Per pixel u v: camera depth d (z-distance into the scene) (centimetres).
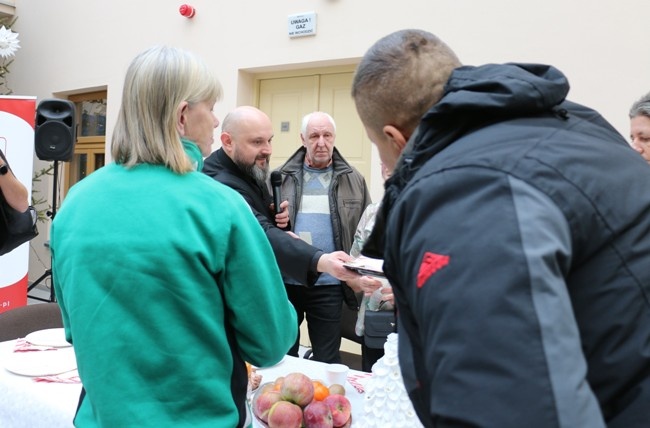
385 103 77
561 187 60
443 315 57
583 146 66
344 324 270
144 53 100
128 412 88
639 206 65
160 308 90
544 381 51
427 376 65
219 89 108
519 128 67
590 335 62
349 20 362
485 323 54
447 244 59
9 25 571
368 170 370
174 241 90
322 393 126
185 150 100
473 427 52
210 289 94
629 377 62
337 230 267
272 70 407
